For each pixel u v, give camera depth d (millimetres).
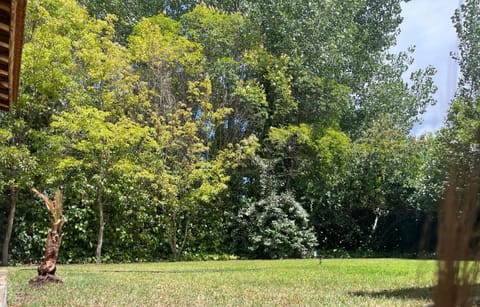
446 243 945
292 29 16969
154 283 6887
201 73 16047
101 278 7590
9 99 6844
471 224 937
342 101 16828
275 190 16109
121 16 16891
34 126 12422
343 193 17156
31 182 11477
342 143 16344
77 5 13297
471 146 1013
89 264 12297
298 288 6328
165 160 14492
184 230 15219
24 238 12328
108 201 13469
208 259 15227
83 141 12055
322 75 17109
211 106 14914
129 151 13203
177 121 14305
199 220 15516
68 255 12914
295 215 16047
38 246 12570
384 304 4766
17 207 12336
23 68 11266
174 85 15828
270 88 17031
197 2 18688
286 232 15656
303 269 9781
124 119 12789
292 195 16375
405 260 13133
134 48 14789
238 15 16656
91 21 13547
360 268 9812
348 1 18109
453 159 1020
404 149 16750
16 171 11414
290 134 15781
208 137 15789
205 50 16484
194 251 15258
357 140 17828
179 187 14445
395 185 16984
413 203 16328
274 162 16203
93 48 12695
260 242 15516
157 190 14172
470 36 12836
